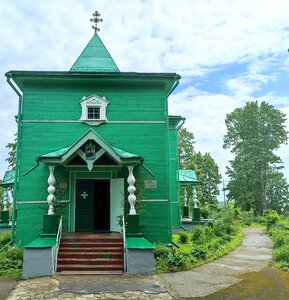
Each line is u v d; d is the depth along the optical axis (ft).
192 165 155.43
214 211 130.21
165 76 52.60
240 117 202.80
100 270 39.17
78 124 52.49
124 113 53.47
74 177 51.26
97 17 64.95
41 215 49.93
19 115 51.83
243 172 193.67
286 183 213.25
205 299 29.43
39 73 50.75
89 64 59.77
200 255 46.50
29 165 51.01
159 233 50.80
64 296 29.81
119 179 50.39
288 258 45.47
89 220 50.62
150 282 34.63
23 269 37.06
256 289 32.60
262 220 132.87
